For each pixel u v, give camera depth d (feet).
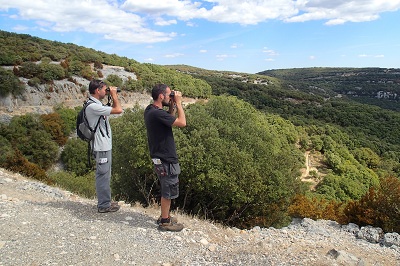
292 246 16.57
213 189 39.93
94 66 185.47
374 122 230.48
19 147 108.68
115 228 15.07
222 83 327.06
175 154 14.74
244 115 60.29
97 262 11.62
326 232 22.20
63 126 125.49
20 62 151.33
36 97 138.21
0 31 186.09
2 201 17.65
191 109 53.47
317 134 189.37
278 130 161.27
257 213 44.21
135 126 41.16
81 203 19.12
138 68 209.97
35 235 13.10
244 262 12.91
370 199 23.81
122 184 44.34
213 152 39.88
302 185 59.11
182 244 14.48
